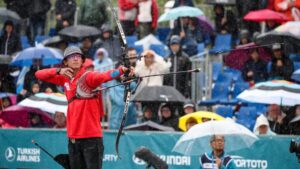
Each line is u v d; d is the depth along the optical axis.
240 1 54.47
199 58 49.97
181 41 52.47
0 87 50.09
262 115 38.34
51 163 38.75
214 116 36.38
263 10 53.25
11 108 42.38
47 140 38.72
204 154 31.92
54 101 41.00
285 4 53.47
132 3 55.59
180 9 53.34
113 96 43.91
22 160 39.41
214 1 54.78
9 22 55.38
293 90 38.84
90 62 40.88
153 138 36.25
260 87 39.44
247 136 32.12
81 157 29.28
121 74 28.48
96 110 29.08
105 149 37.16
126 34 55.94
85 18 55.84
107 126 46.09
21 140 39.34
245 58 48.31
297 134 38.78
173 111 42.00
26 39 57.78
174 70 46.47
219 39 53.34
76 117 28.88
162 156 36.12
